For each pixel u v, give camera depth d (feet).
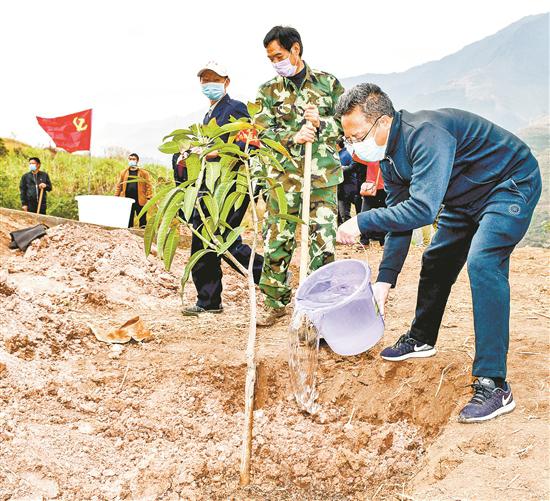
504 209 9.34
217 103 15.39
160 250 7.80
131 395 11.61
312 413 11.29
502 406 9.36
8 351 12.27
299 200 13.53
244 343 13.44
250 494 8.98
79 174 63.31
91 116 47.37
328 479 9.45
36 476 8.46
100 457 9.46
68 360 12.73
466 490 7.45
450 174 9.04
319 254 13.12
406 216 8.87
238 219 15.16
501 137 9.51
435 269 10.96
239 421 11.18
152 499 8.68
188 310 16.05
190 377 12.14
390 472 9.55
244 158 9.18
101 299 16.87
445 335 13.16
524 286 18.63
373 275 21.56
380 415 11.03
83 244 20.43
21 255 20.76
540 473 7.60
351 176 27.43
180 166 16.31
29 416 10.23
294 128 13.26
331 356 12.18
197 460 9.47
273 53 12.72
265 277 14.34
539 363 11.29
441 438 9.18
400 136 9.29
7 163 59.67
